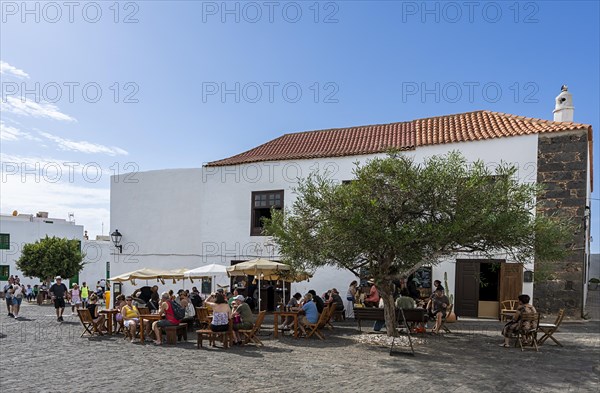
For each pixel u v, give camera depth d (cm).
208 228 2105
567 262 1538
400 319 1276
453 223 1005
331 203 1131
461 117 1984
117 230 2259
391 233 1023
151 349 1105
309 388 747
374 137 2041
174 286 2142
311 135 2286
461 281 1653
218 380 796
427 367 902
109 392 720
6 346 1152
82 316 1327
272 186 1986
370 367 901
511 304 1515
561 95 1784
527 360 970
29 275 3316
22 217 4344
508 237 1052
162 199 2208
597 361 962
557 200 1561
